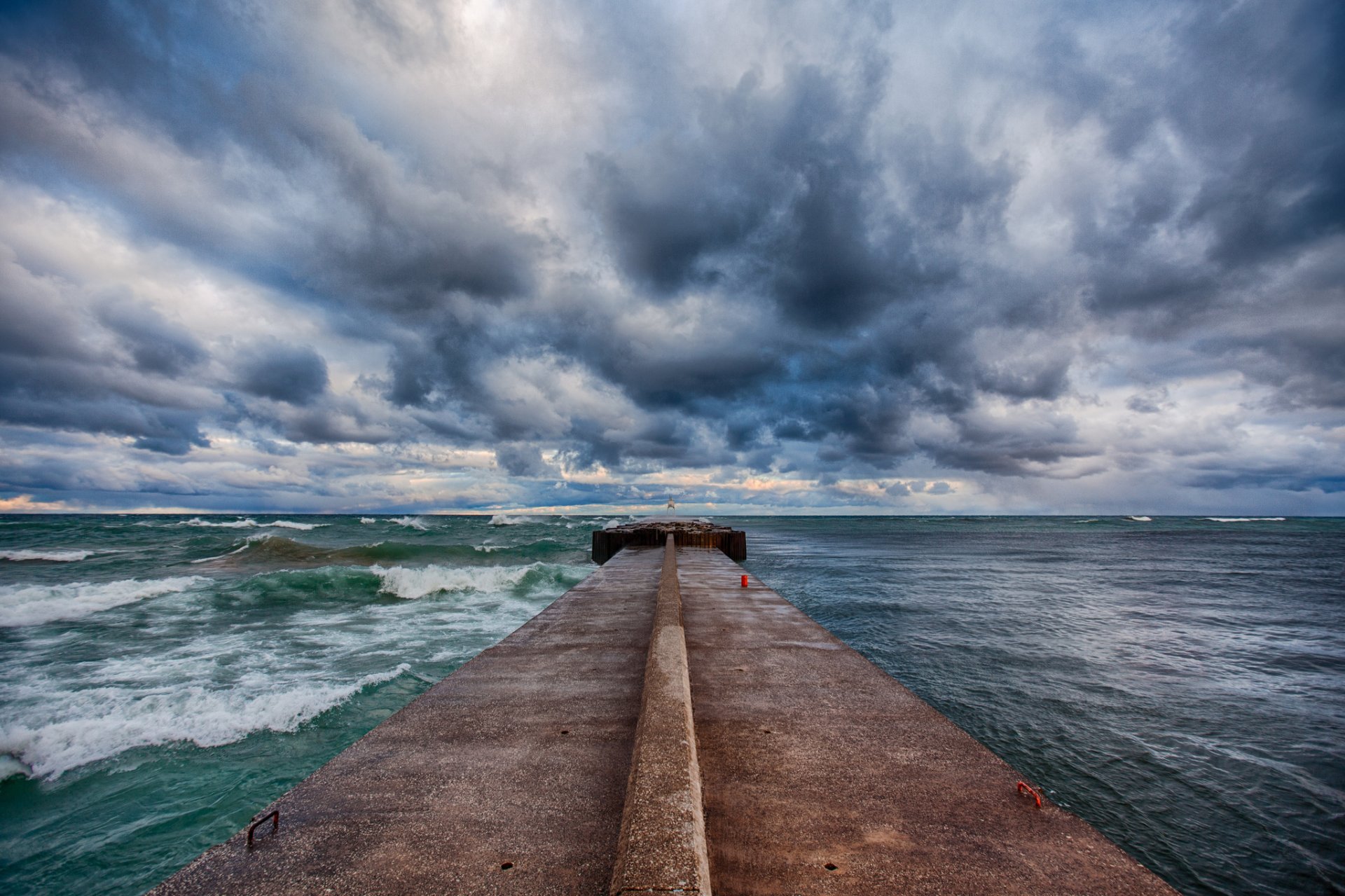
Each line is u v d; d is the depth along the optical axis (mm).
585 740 3246
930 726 3486
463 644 8570
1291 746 5754
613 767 2895
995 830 2324
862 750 3135
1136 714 6574
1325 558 27016
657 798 2025
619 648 5434
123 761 4762
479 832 2289
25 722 5512
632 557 16094
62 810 4090
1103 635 10445
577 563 22469
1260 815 4562
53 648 8297
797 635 5992
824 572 20141
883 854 2154
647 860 1653
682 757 2354
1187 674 8055
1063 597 14867
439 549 23406
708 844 2217
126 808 4117
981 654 9008
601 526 57938
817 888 1943
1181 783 5047
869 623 11328
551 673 4609
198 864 2049
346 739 5211
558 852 2145
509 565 20000
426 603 12055
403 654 8000
